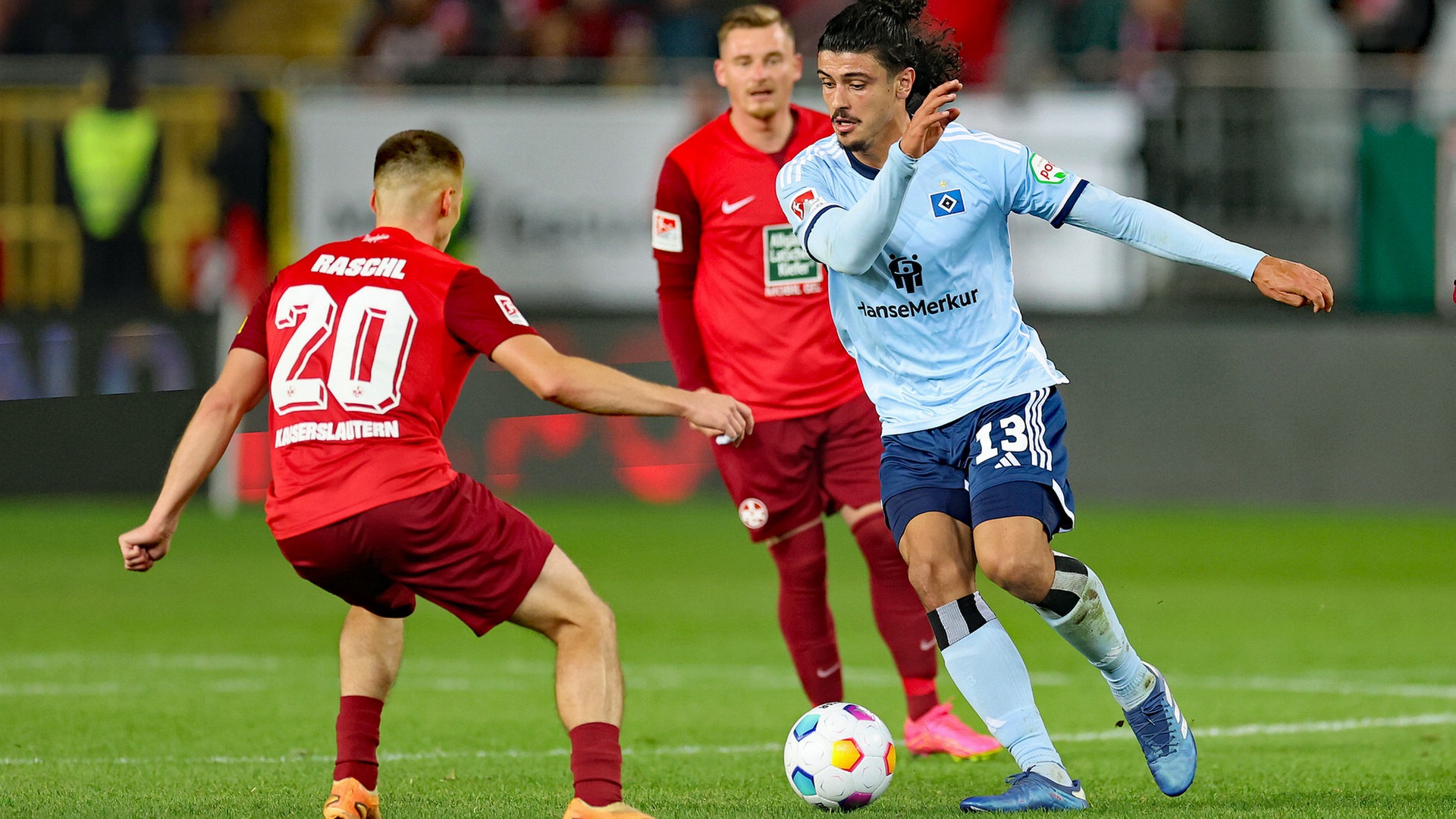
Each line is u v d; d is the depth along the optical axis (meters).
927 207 17.91
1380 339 53.16
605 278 53.47
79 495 54.59
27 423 54.28
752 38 22.86
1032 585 16.94
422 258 16.09
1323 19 57.78
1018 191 18.00
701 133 23.62
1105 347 53.75
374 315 15.74
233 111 54.56
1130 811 17.41
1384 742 23.28
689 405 15.18
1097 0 58.66
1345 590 40.59
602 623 15.77
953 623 17.77
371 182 53.38
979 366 18.08
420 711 26.48
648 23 60.38
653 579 42.19
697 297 23.84
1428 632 35.16
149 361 54.44
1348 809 17.58
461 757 22.33
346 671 16.94
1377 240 53.19
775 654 32.62
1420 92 53.06
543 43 59.66
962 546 18.03
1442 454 53.12
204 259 55.00
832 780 17.56
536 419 55.25
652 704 27.22
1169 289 53.78
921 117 15.95
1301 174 52.88
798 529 23.33
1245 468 53.66
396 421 15.62
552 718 25.80
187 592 40.53
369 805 16.72
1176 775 17.95
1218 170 52.59
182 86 54.78
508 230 53.28
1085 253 53.62
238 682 29.02
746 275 23.16
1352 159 52.91
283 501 15.80
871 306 18.34
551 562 15.70
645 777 20.73
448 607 15.81
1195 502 53.78
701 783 20.23
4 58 60.56
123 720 25.03
